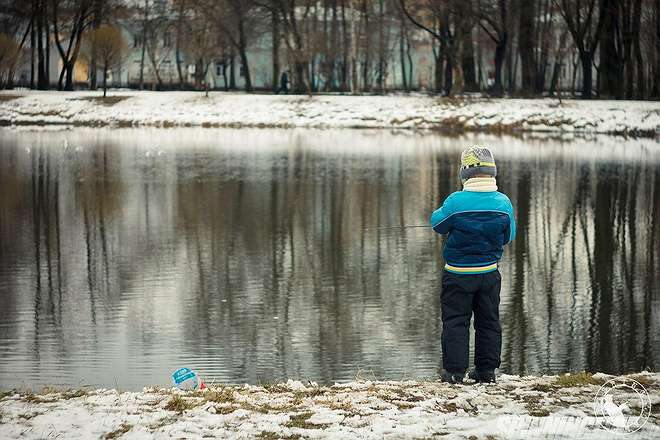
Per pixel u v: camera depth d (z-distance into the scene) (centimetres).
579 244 3284
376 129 9212
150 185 4862
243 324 2261
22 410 1162
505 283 2723
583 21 11444
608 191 4609
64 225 3672
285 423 1084
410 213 3969
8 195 4484
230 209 4062
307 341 2109
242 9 11606
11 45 11750
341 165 5809
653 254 3111
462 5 9869
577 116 8938
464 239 1266
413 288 2642
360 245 3259
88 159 6172
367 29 12325
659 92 10062
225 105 10062
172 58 15075
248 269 2884
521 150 6856
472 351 1970
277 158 6247
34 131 8881
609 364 1967
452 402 1157
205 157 6328
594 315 2364
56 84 14450
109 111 10056
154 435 1042
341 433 1035
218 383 1791
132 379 1828
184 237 3412
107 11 12325
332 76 12656
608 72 10062
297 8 13538
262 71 15312
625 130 8625
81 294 2556
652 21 10506
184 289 2617
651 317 2339
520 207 4112
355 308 2412
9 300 2498
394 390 1249
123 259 3031
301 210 4038
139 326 2248
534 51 11206
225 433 1045
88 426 1084
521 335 2194
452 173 5391
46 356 1988
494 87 10244
